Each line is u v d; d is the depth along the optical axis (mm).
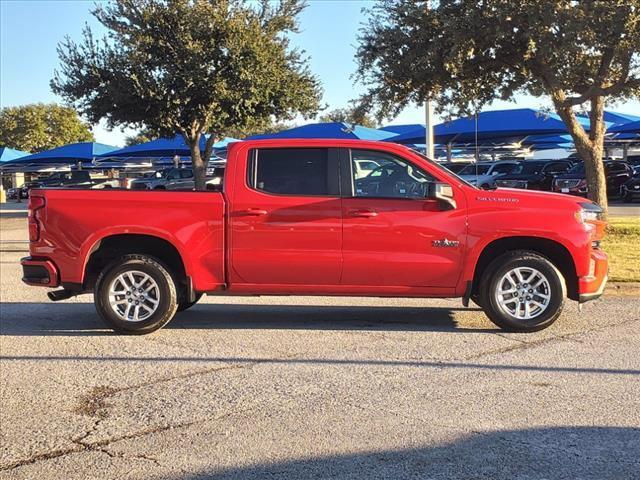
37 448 4254
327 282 7074
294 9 23078
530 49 12188
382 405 4918
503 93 14039
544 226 6906
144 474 3859
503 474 3789
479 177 28688
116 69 21859
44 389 5406
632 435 4312
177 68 21562
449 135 30328
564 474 3777
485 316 8016
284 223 6984
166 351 6535
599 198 14805
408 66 13789
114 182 28812
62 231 7141
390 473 3822
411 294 7098
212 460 4031
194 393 5258
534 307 7090
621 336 6906
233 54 21625
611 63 13219
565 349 6418
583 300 7098
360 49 14680
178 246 7055
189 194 7074
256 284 7145
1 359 6301
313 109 24406
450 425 4516
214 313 8398
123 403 5055
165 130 23359
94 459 4078
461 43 12562
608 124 34375
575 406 4844
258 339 6980
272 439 4332
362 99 15211
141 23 21547
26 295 9945
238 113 22562
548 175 27469
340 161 7082
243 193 7059
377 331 7289
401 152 7078
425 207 6969
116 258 7250
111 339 7051
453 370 5773
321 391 5258
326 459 4020
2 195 49750
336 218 6953
